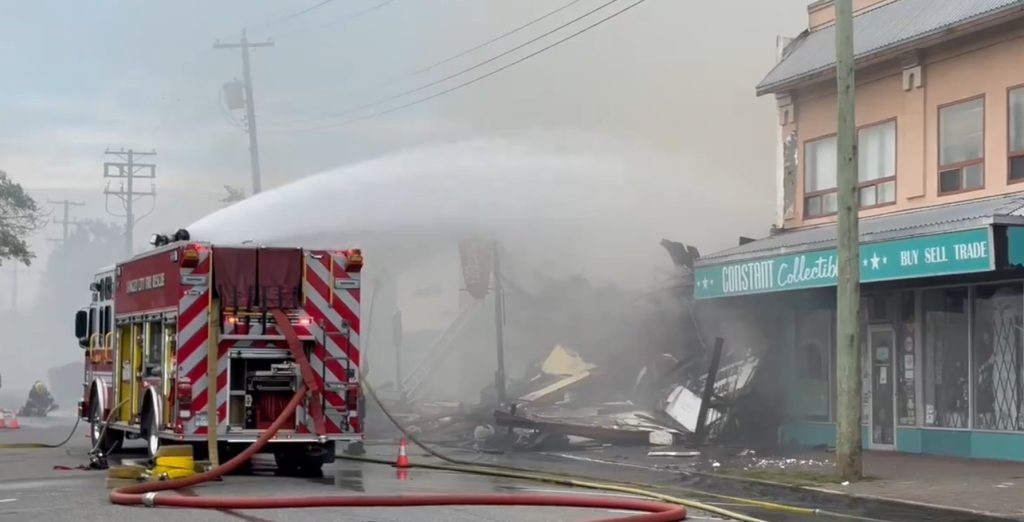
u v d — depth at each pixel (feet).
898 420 67.36
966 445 62.54
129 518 35.68
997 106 61.93
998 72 61.98
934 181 65.92
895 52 66.95
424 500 39.70
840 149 52.44
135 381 54.60
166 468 47.06
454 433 79.61
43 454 64.28
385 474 53.21
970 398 62.49
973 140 63.67
